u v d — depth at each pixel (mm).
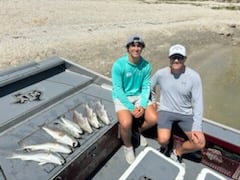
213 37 10297
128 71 1913
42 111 1950
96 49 7488
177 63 1720
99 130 1805
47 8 11711
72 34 8469
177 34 9984
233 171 1826
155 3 17016
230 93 5941
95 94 2260
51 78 2430
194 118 1755
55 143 1609
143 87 2014
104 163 1868
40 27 8969
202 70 7238
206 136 1843
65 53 6934
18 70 2330
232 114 5094
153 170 1550
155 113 1911
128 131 1804
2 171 1414
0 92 2096
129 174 1515
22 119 1821
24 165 1462
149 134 2135
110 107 2086
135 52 1822
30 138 1663
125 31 9359
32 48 6793
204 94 5812
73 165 1535
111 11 12914
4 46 6672
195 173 1845
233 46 9641
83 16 11211
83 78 2471
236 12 15258
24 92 2139
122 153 1966
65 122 1827
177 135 1958
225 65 7734
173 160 1708
